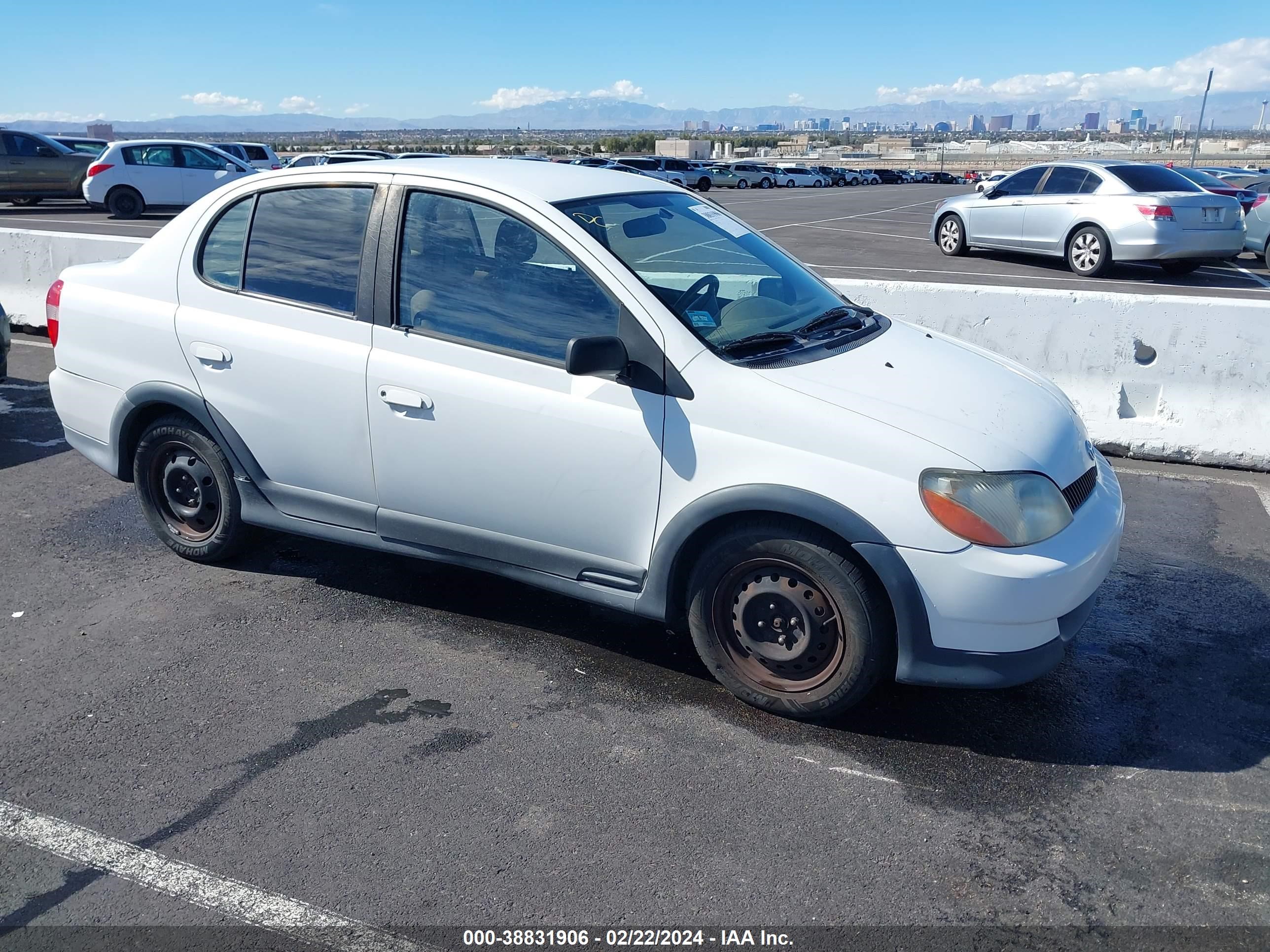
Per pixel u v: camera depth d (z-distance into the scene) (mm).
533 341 3518
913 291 6523
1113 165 14320
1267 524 5285
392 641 3955
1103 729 3406
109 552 4777
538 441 3496
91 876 2678
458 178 3730
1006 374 3750
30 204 24188
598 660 3832
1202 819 2936
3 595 4320
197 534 4562
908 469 3068
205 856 2750
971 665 3127
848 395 3242
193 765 3150
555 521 3576
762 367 3312
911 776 3131
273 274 4043
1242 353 6004
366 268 3814
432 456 3707
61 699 3527
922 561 3055
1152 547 4977
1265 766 3205
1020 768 3180
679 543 3354
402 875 2680
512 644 3945
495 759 3193
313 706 3494
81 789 3031
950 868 2721
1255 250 15641
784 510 3154
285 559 4699
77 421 4594
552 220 3527
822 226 23578
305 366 3904
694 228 3965
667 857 2754
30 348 9008
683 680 3699
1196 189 13820
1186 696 3631
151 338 4273
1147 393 6254
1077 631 3338
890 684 3695
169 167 20859
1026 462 3174
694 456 3279
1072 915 2557
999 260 16172
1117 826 2902
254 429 4102
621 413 3365
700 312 3459
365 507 3969
